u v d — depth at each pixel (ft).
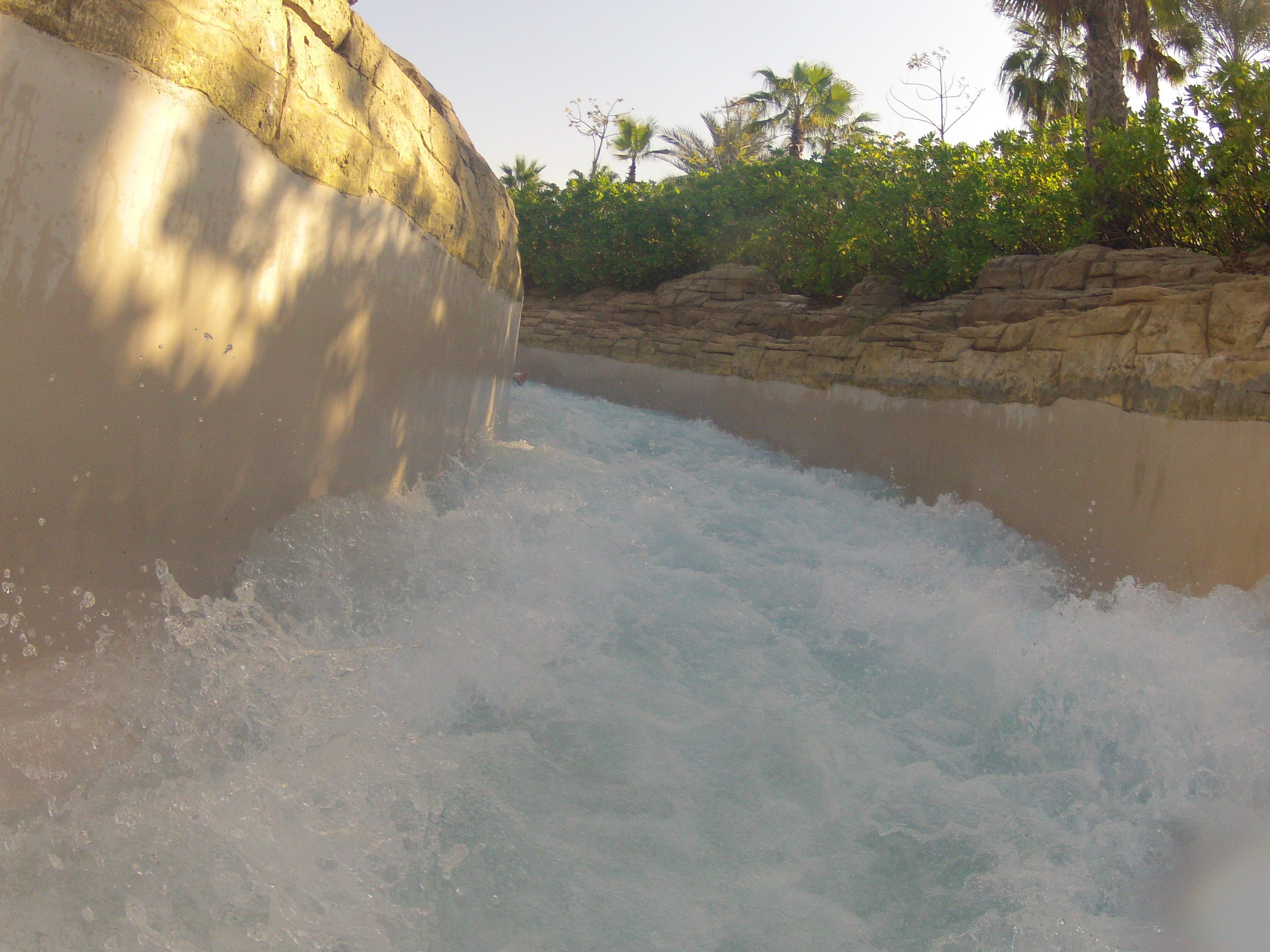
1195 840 12.26
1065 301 27.89
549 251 64.23
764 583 20.51
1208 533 19.15
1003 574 21.98
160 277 10.96
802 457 35.50
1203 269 25.31
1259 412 18.40
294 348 14.07
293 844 9.61
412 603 15.28
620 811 11.51
